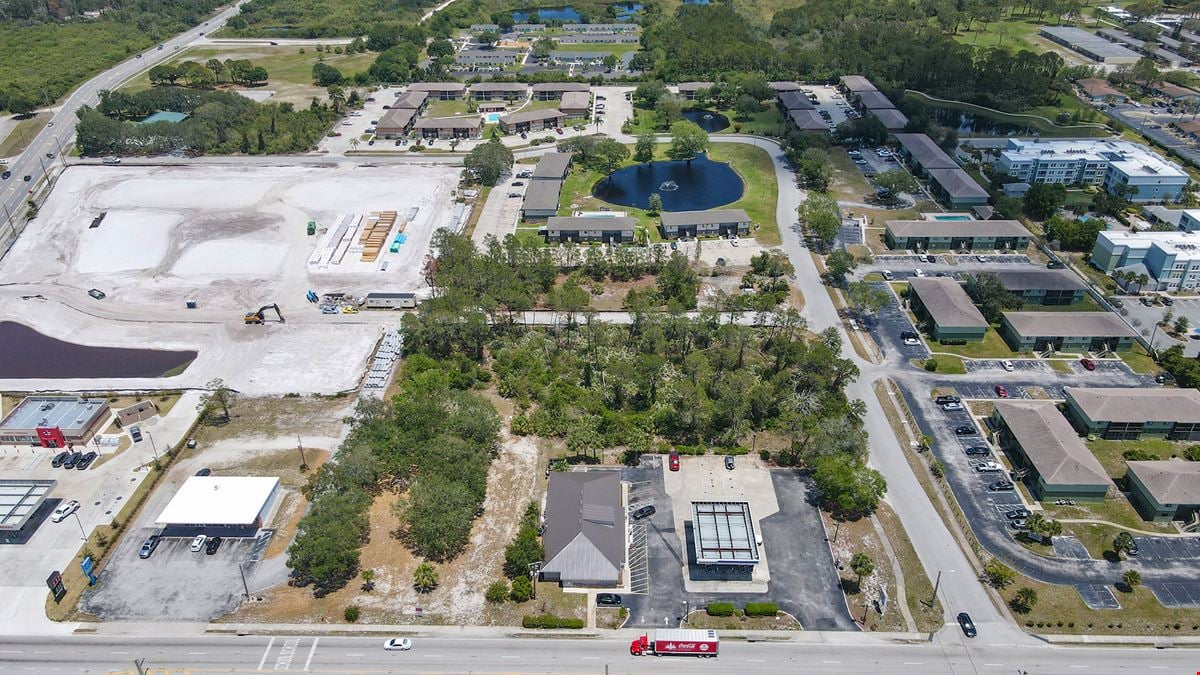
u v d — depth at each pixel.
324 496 136.50
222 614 124.06
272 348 190.12
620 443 158.12
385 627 122.00
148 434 162.75
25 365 184.75
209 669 115.44
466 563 132.38
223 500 140.25
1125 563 130.50
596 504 138.00
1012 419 156.62
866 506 140.88
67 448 159.62
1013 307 199.62
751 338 185.00
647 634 120.00
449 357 185.00
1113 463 150.88
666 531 138.50
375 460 143.50
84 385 177.75
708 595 126.88
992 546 134.38
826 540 136.12
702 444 157.50
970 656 116.50
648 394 168.38
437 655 117.44
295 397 173.50
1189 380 169.50
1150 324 193.38
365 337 194.12
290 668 115.50
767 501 144.25
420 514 132.00
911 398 170.25
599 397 167.88
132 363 185.62
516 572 129.00
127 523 141.25
